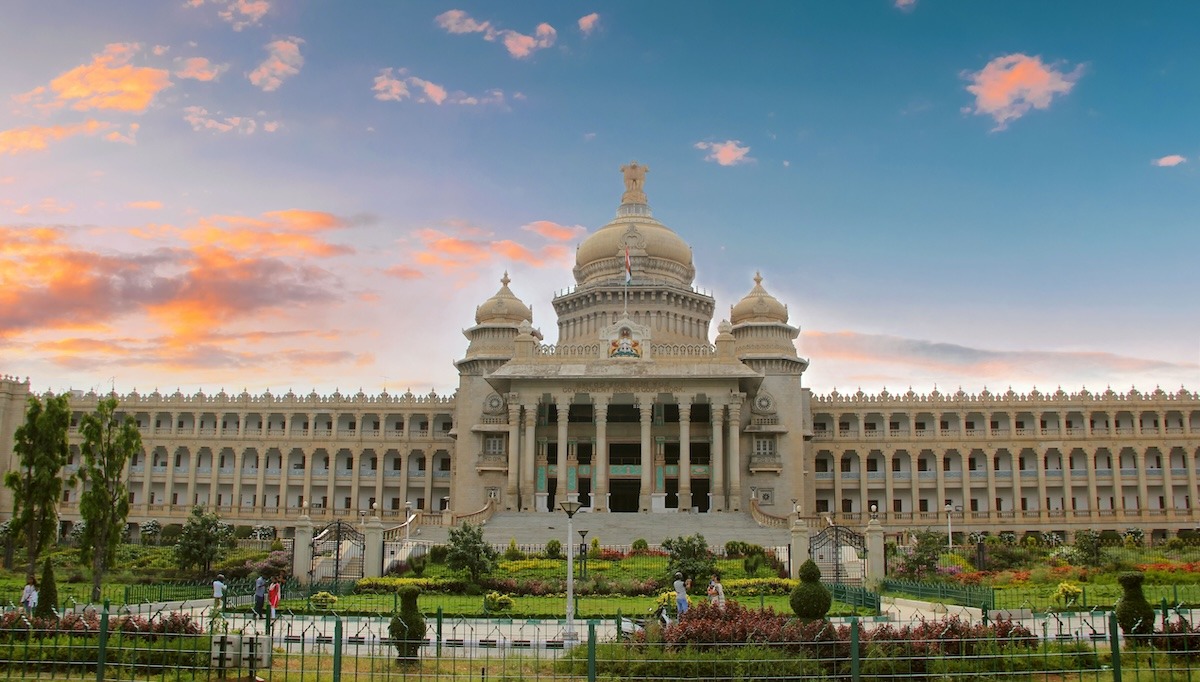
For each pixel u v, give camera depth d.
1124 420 118.75
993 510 116.44
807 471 116.88
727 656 29.03
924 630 31.42
